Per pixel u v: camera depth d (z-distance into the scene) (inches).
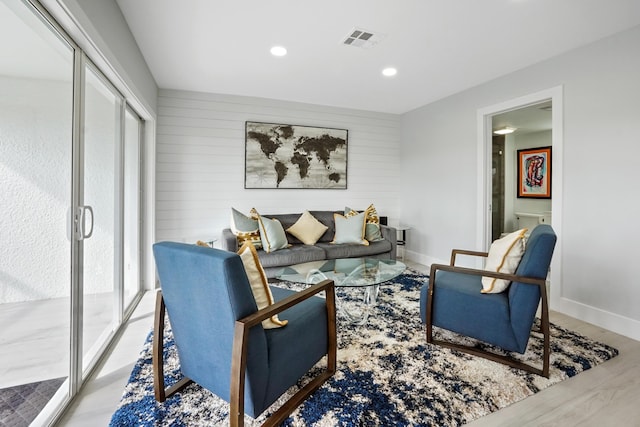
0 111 49.9
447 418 58.5
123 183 101.2
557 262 112.5
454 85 147.3
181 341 60.0
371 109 190.9
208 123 158.2
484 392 66.0
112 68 78.9
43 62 56.9
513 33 98.7
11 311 53.1
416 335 91.9
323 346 69.4
